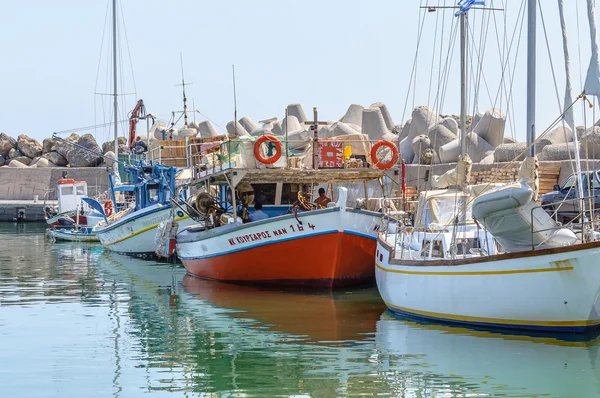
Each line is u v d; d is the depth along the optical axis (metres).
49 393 11.82
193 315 17.59
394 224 20.33
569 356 12.88
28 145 75.25
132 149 40.12
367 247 20.22
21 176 63.53
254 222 20.42
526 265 13.30
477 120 38.41
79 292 21.53
